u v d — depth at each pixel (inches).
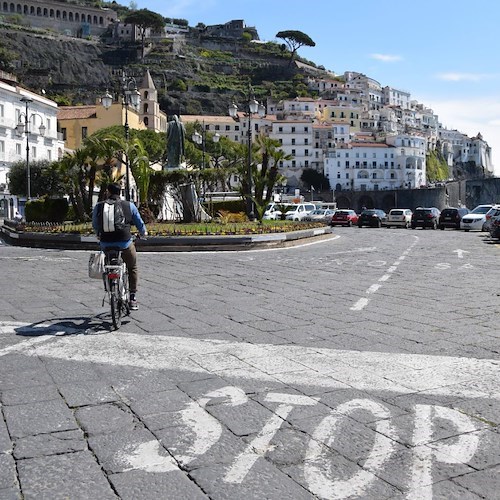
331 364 203.2
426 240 1021.8
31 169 2009.1
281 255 699.4
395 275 476.4
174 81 5615.2
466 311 305.3
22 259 639.8
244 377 188.1
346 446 134.1
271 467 123.8
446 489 114.1
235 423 148.3
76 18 6195.9
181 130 1284.4
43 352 222.1
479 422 148.4
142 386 179.5
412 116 7116.1
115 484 117.1
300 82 6633.9
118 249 275.0
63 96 4626.0
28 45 5088.6
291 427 145.6
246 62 6801.2
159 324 276.5
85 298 357.7
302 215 1879.9
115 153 1084.5
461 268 528.4
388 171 5295.3
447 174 6820.9
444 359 209.5
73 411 158.1
